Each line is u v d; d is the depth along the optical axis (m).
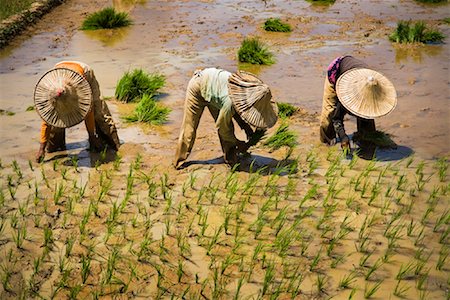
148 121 8.05
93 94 6.71
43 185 6.22
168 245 5.21
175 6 16.42
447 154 6.98
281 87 9.52
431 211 5.79
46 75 6.33
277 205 5.88
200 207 5.66
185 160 6.66
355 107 6.54
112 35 13.09
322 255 5.10
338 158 6.76
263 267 4.91
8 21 13.05
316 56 11.38
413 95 9.04
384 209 5.81
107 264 4.93
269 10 15.90
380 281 4.77
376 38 12.88
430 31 12.69
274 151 7.13
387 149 7.13
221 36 12.95
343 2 17.06
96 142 6.97
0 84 9.60
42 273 4.81
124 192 6.10
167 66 10.62
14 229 5.41
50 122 6.29
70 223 5.52
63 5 16.50
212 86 6.07
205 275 4.82
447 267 4.95
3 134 7.53
